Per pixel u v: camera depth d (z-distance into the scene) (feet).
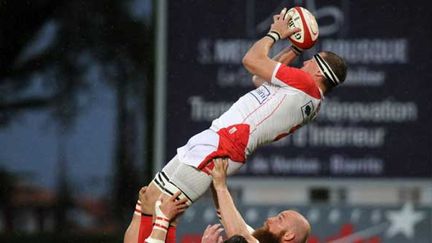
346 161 127.24
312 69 80.12
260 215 126.82
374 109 127.24
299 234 79.25
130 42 167.22
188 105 126.52
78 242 164.25
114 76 166.30
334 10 126.93
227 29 126.52
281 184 126.93
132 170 163.73
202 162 77.77
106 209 163.94
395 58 127.13
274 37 79.77
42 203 163.94
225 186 77.71
